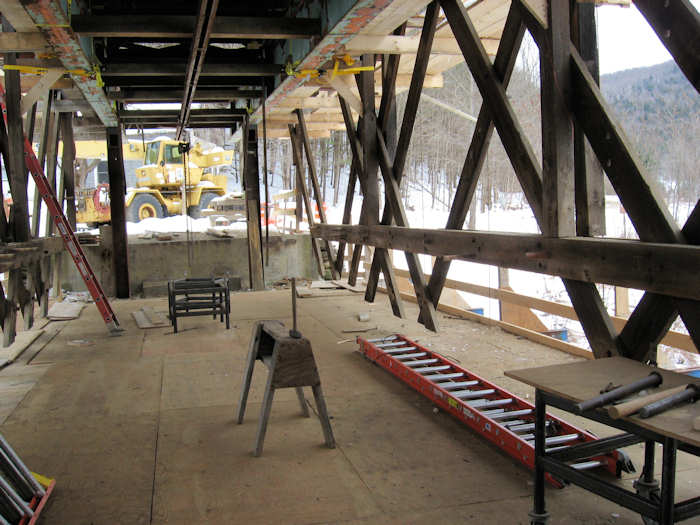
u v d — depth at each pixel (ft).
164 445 12.84
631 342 11.57
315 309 29.48
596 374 8.77
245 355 20.76
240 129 39.32
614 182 11.48
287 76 24.93
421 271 20.86
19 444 13.02
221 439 13.14
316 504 10.16
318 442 12.87
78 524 9.62
